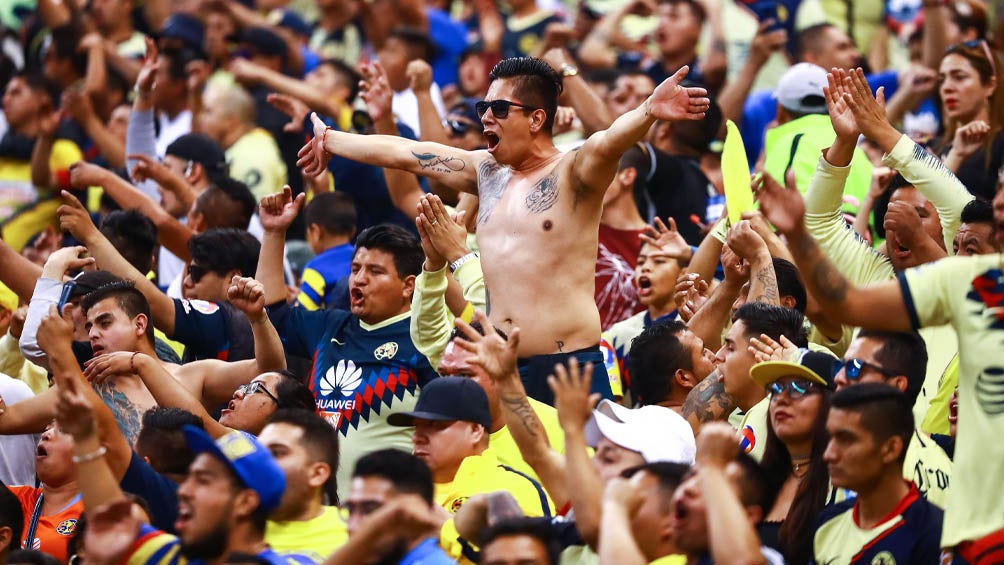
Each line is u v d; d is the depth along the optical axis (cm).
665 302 2791
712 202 3262
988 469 1703
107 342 2492
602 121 3353
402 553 1731
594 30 4231
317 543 1978
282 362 2522
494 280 2308
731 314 2508
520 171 2341
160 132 4147
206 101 4300
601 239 3034
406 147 2436
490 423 2181
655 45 4356
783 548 1936
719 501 1617
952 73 3105
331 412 2531
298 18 4856
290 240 3516
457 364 2256
